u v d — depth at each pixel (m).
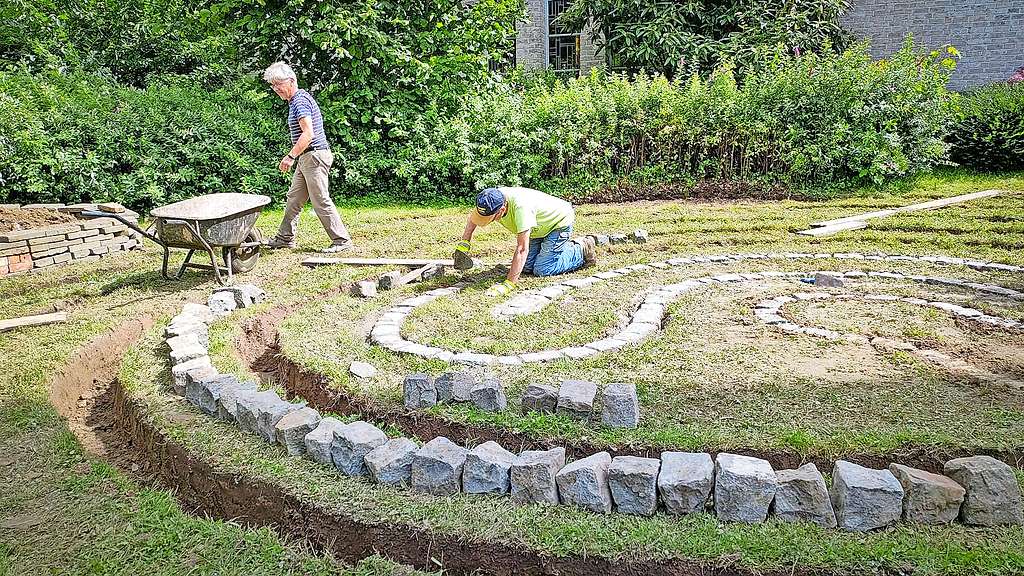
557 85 12.55
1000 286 5.68
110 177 9.59
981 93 12.51
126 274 6.48
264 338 5.10
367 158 10.93
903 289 5.64
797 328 4.69
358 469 2.94
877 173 10.59
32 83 10.11
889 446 3.00
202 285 6.05
